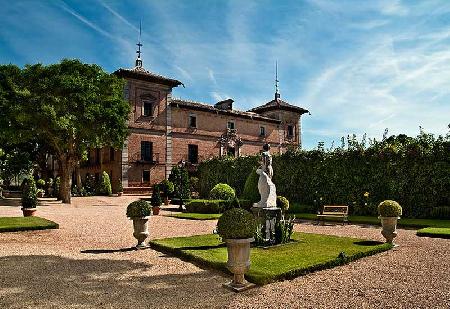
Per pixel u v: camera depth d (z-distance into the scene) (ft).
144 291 17.79
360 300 16.37
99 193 104.17
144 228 29.32
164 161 111.86
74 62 79.20
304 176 70.33
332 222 50.16
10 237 34.06
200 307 15.56
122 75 105.81
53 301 16.31
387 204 30.37
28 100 71.46
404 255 26.43
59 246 29.86
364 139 61.52
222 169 95.40
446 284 18.84
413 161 54.29
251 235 18.25
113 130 81.15
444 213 50.34
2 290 17.94
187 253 25.30
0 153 101.30
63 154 81.10
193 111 120.88
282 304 15.87
